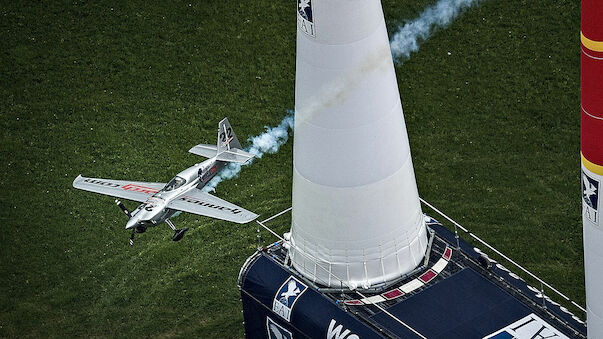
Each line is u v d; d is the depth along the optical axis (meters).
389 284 136.25
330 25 124.19
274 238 170.88
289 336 138.12
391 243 135.50
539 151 181.00
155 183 164.12
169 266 168.50
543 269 163.88
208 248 170.62
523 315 131.12
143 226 157.50
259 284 140.25
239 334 158.88
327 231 134.75
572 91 189.12
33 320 161.88
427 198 175.25
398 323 131.00
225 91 194.75
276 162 182.25
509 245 167.50
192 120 190.75
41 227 174.75
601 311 119.50
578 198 173.38
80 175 165.12
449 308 132.50
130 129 189.88
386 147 131.00
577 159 179.25
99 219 175.62
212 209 155.50
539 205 173.00
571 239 167.75
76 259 170.00
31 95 196.25
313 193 133.38
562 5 199.88
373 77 127.50
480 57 195.12
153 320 161.50
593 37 106.06
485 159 180.50
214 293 164.62
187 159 184.38
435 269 137.75
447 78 192.75
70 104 194.50
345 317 132.50
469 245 141.38
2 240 173.00
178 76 197.62
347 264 136.00
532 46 195.75
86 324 161.25
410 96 190.50
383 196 132.75
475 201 174.38
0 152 187.12
